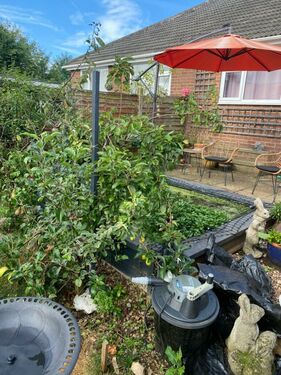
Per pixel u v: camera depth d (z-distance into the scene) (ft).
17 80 15.35
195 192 14.29
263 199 14.28
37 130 12.37
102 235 5.77
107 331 6.30
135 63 28.89
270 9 23.89
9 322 4.15
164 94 22.36
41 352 3.83
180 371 4.69
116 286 7.37
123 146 7.74
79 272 6.64
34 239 6.75
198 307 5.13
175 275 5.96
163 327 5.27
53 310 4.25
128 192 6.52
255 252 9.30
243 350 5.14
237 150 19.16
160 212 6.45
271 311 5.54
